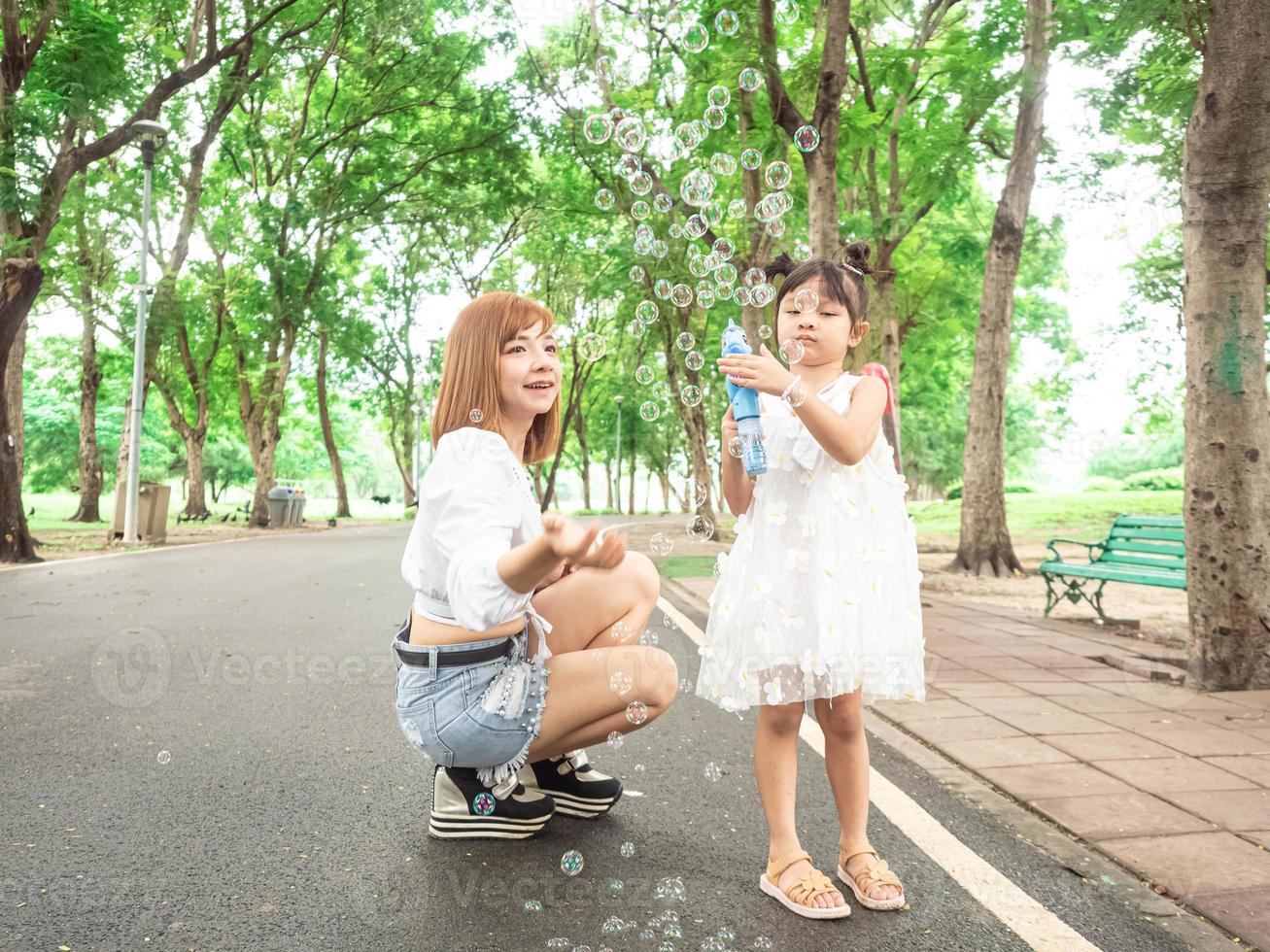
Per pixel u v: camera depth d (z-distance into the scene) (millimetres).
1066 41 8547
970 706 3785
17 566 9461
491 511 1709
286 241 18766
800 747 3172
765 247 10664
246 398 21969
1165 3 4953
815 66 9141
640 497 69000
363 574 9289
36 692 3799
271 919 1804
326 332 21750
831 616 1841
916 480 38562
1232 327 4285
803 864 1938
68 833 2248
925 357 19547
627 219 14680
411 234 26703
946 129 11016
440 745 2014
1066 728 3424
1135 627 6195
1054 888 2029
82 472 22156
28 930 1741
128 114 14391
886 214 12656
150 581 8195
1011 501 23344
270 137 20312
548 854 2170
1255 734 3330
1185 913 1908
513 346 1875
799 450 1919
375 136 18781
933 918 1869
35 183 10289
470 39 17047
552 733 2053
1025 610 7238
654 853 2184
